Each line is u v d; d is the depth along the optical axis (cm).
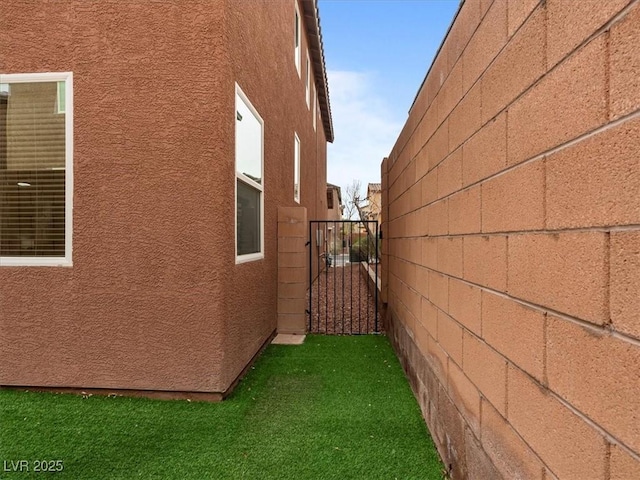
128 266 287
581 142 93
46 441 223
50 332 289
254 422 250
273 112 474
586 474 90
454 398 193
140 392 288
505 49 136
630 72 78
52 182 289
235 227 313
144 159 286
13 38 289
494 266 145
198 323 286
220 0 284
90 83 286
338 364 371
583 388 92
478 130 162
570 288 97
